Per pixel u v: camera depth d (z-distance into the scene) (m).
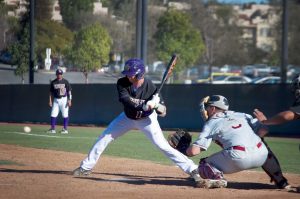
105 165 22.27
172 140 17.41
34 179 18.14
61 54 63.50
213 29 114.19
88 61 62.84
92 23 67.94
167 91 49.66
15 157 24.61
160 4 105.56
